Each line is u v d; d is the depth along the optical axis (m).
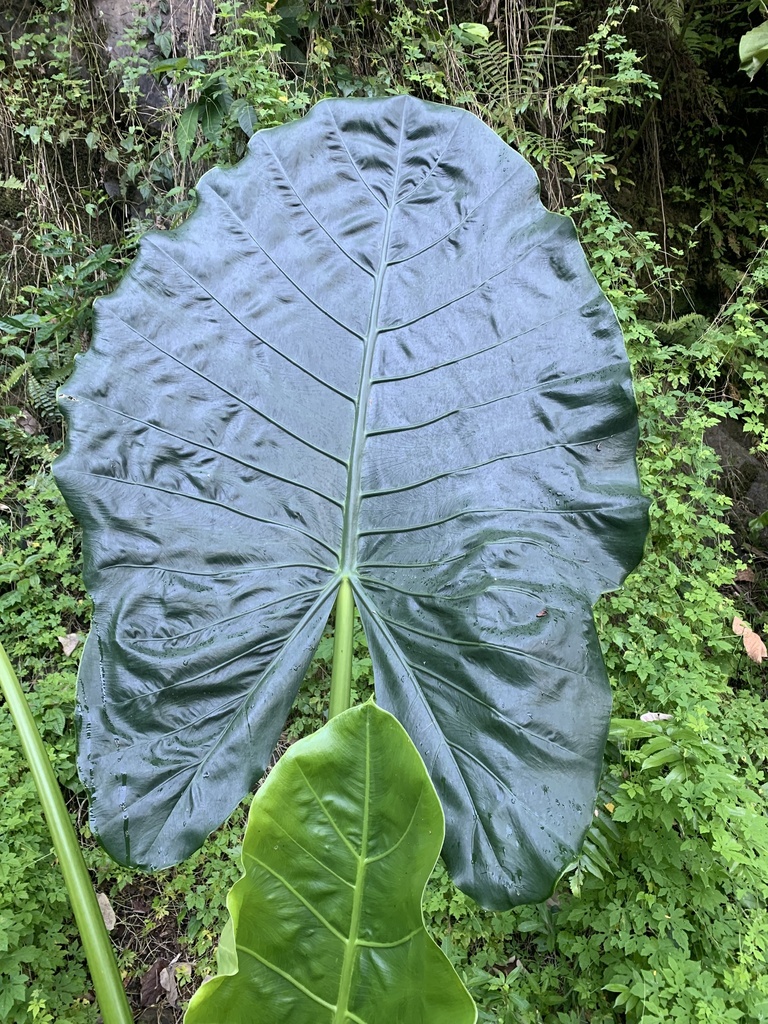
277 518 1.18
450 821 0.99
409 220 1.28
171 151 3.35
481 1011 1.65
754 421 3.05
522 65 3.55
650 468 2.83
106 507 1.11
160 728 1.05
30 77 3.37
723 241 4.15
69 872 1.06
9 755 2.18
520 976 1.89
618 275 3.05
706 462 2.96
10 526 2.99
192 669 1.08
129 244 3.26
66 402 1.13
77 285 3.24
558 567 1.10
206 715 1.07
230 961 0.87
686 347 3.63
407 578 1.15
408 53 3.27
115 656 1.06
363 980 0.66
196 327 1.21
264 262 1.25
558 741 1.00
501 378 1.20
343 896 0.66
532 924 1.89
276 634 1.13
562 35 3.67
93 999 1.99
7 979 1.81
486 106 3.33
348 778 0.66
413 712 1.07
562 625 1.05
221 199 1.26
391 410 1.22
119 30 3.43
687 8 3.90
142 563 1.11
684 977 1.63
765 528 3.69
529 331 1.21
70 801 2.39
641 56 3.87
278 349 1.23
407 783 0.65
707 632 2.60
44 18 3.34
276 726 1.09
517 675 1.03
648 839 1.85
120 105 3.44
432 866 0.63
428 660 1.09
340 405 1.22
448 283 1.25
